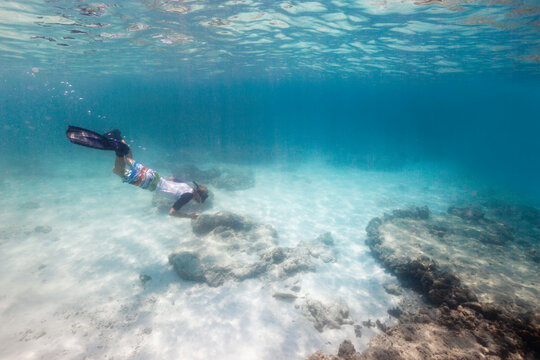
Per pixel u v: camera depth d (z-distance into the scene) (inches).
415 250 360.8
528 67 847.1
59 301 287.0
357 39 595.5
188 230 456.1
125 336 243.8
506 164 2031.3
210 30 561.9
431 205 682.8
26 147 1407.5
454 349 190.7
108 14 462.6
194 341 238.7
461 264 331.9
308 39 616.4
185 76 1498.5
